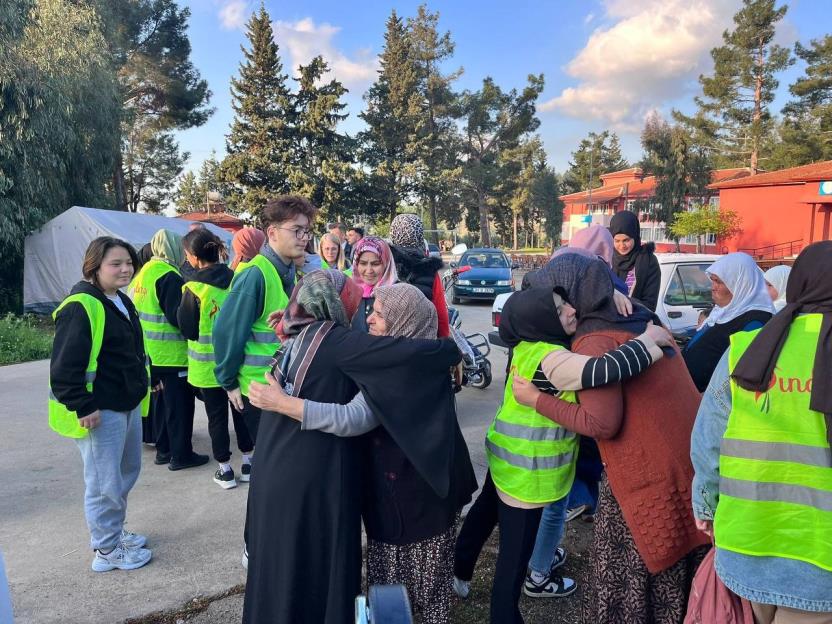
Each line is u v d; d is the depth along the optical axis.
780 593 1.61
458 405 6.67
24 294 14.46
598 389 2.12
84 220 13.98
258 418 3.40
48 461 4.94
